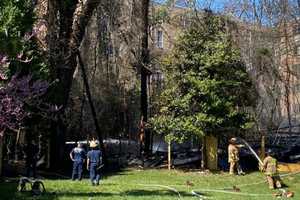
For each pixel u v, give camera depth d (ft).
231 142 88.79
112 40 114.32
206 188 70.08
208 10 98.84
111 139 130.82
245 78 92.94
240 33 109.70
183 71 91.76
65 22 89.51
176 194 61.82
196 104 90.79
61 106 78.54
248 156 95.66
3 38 49.11
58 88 84.74
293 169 91.76
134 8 112.16
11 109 48.91
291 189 70.49
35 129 82.58
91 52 116.57
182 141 91.71
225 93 90.94
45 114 76.13
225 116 90.02
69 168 94.07
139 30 111.65
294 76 123.34
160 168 97.76
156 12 116.06
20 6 52.01
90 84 123.65
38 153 90.07
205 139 93.35
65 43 87.51
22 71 56.44
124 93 130.00
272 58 113.70
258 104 111.96
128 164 103.14
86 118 127.85
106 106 130.21
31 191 57.72
